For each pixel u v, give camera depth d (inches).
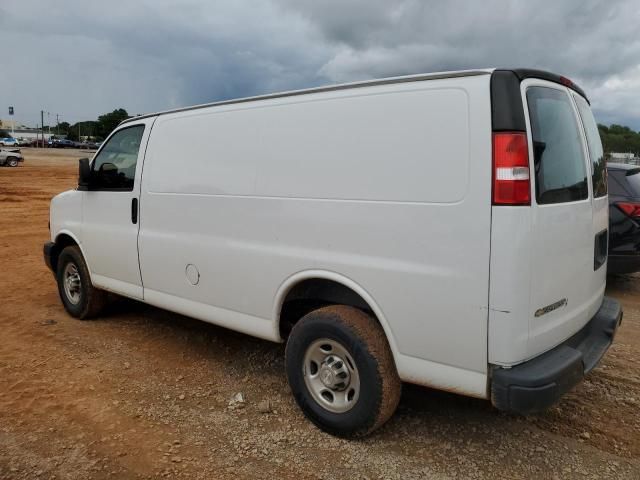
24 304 250.4
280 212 140.0
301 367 136.7
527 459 125.0
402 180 117.0
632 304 252.7
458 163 109.2
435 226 112.2
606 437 134.6
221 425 140.3
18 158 1376.7
